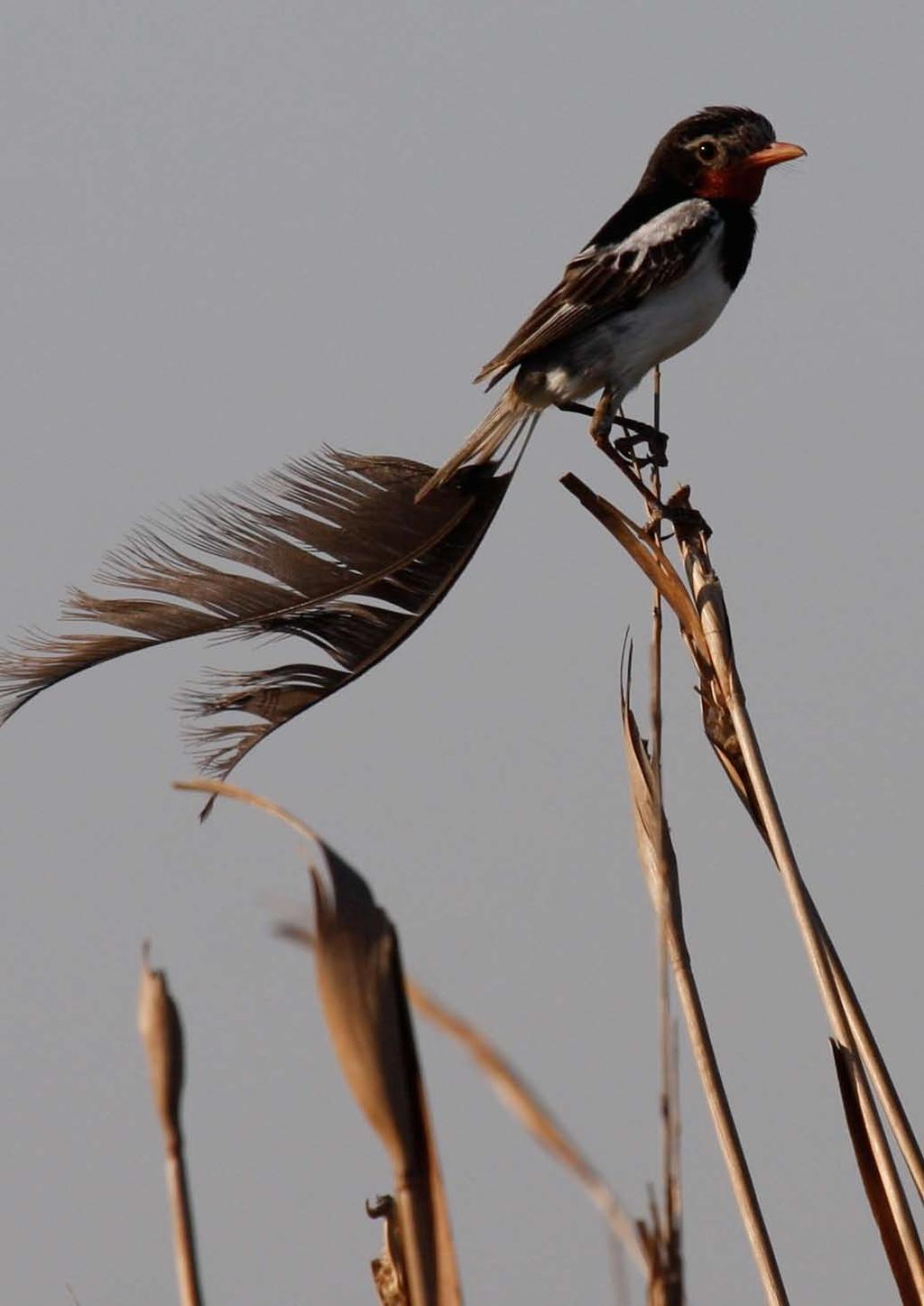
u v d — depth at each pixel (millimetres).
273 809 4023
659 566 8969
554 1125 4121
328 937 3918
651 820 8141
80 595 8641
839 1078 8258
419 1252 3875
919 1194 8227
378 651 8961
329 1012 3912
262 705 8656
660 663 6465
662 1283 4402
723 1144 8000
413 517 9391
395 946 3941
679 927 8141
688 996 8062
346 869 3955
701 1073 7992
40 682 8234
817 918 8422
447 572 9297
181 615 8586
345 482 9531
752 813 8820
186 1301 4051
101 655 8383
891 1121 8312
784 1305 7762
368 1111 3912
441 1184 3904
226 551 9039
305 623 8883
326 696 8617
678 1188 4496
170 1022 4133
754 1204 7871
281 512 9289
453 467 9727
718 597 8898
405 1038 3926
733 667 8820
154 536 8844
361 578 9094
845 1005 8383
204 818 8023
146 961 4176
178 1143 4129
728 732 8812
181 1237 4102
